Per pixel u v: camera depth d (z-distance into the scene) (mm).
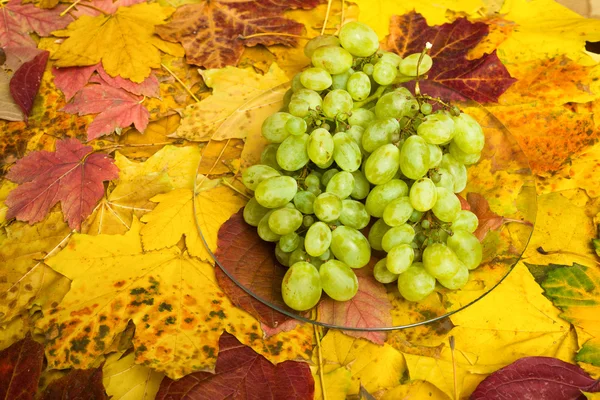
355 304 520
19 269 547
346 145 518
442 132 516
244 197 562
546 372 513
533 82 645
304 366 514
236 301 530
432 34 670
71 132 617
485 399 504
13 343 514
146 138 620
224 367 508
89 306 526
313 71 557
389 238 510
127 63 637
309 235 503
